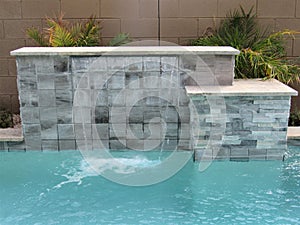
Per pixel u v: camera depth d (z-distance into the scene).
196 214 3.16
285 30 5.25
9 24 5.32
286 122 3.99
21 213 3.19
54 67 4.12
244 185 3.63
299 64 5.39
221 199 3.41
